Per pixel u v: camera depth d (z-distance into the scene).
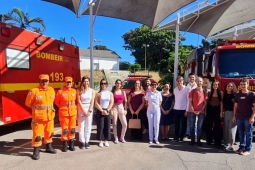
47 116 5.41
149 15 12.51
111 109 6.60
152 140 6.69
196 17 14.16
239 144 6.24
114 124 6.61
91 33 10.38
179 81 6.93
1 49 6.12
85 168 4.80
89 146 6.22
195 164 5.10
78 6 10.37
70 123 5.84
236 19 15.47
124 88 10.87
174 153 5.80
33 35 7.34
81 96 6.02
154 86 6.69
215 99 6.30
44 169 4.72
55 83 8.58
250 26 17.11
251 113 5.67
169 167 4.92
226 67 7.11
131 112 6.91
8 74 6.33
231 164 5.11
